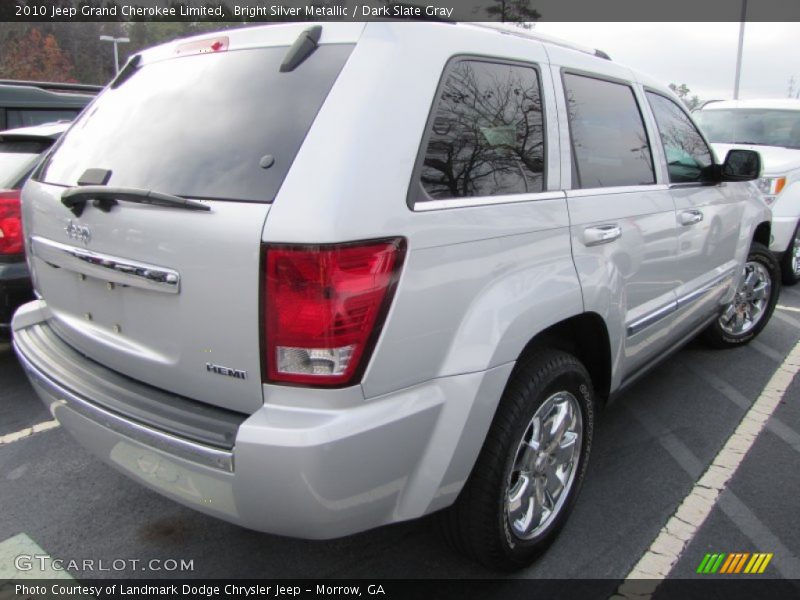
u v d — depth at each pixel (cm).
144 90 243
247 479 178
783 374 451
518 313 213
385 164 184
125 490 303
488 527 225
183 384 202
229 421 189
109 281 213
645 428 369
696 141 387
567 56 274
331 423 175
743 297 490
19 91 692
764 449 347
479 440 208
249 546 266
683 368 460
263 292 176
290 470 173
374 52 196
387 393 186
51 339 257
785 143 776
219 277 182
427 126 199
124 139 229
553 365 239
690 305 365
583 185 268
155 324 204
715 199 385
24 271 372
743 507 295
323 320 173
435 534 273
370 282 176
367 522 193
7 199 367
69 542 267
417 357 191
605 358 278
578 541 270
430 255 191
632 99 318
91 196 202
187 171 200
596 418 302
